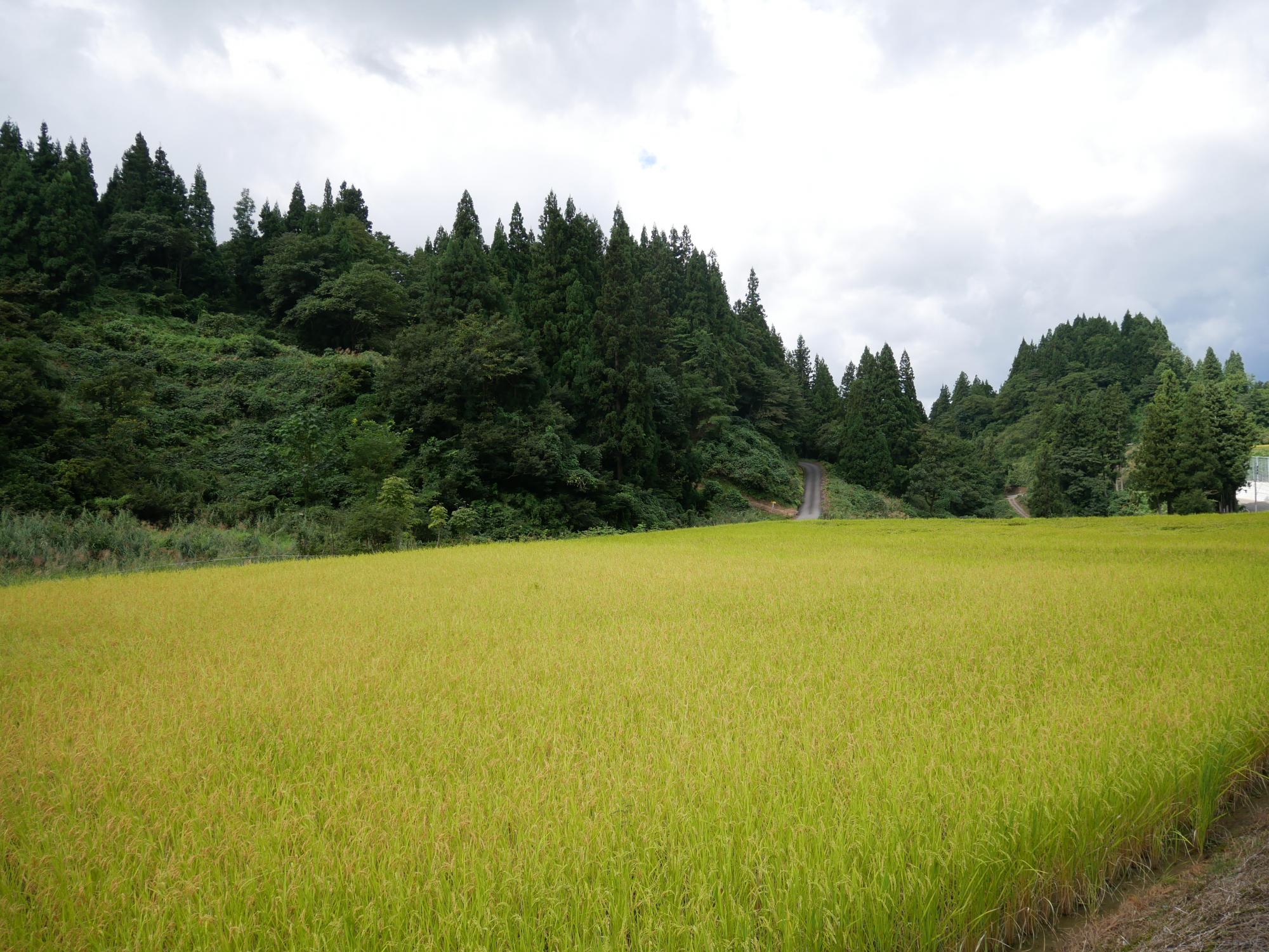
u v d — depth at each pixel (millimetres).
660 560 19250
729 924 2984
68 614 11102
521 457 40875
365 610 11125
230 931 2939
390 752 4934
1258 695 5375
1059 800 3707
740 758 4406
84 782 4488
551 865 3279
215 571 17641
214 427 41562
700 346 74562
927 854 3281
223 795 4188
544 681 6738
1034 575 14180
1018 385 125750
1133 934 3262
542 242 57500
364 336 58094
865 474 78500
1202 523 31594
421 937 2879
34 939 3020
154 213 60719
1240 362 111500
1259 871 3594
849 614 10086
